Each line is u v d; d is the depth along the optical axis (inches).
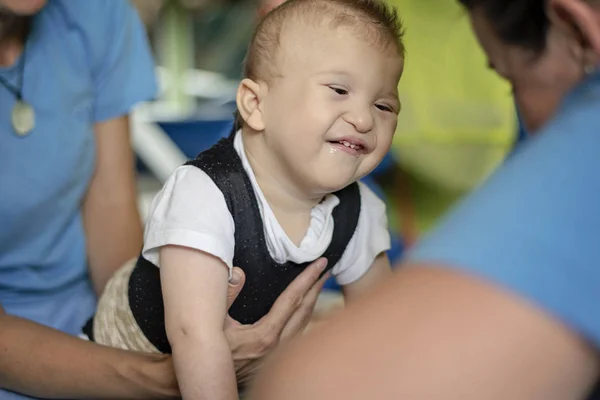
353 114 39.1
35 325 50.4
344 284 47.3
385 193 94.8
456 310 20.1
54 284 58.3
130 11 61.1
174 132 99.7
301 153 39.6
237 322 43.9
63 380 48.2
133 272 47.3
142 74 61.2
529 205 21.0
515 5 35.1
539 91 35.7
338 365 20.5
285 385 21.0
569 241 20.3
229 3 131.9
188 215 40.4
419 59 93.7
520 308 19.8
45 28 55.3
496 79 93.9
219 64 133.4
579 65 32.8
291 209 42.8
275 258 42.8
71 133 56.1
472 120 94.0
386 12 42.2
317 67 39.3
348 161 39.7
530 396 19.7
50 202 55.7
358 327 21.0
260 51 41.6
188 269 40.2
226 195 41.0
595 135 21.8
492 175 23.9
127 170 61.6
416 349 19.9
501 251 20.5
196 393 39.9
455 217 22.4
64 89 55.9
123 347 49.3
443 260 21.1
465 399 19.4
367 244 46.3
